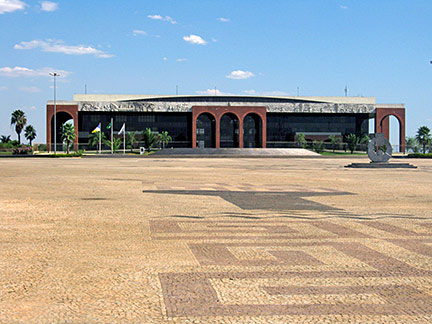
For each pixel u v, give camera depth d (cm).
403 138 12356
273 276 586
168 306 473
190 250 732
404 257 692
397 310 467
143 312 456
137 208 1238
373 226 971
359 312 461
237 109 11831
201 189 1823
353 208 1270
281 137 12769
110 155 8625
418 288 540
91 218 1062
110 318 441
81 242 793
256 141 12581
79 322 431
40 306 473
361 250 738
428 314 457
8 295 507
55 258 677
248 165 4566
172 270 612
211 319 439
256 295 510
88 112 11962
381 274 598
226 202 1395
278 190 1814
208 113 11919
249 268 623
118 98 13600
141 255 697
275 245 774
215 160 6438
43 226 953
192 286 540
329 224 995
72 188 1820
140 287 536
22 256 689
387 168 3981
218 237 842
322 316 449
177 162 5378
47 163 4759
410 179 2516
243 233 883
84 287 536
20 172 2975
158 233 879
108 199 1444
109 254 703
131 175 2711
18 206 1266
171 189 1809
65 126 10719
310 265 641
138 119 12262
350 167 4175
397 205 1343
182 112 11944
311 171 3409
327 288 537
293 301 491
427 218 1087
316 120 12862
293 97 13862
